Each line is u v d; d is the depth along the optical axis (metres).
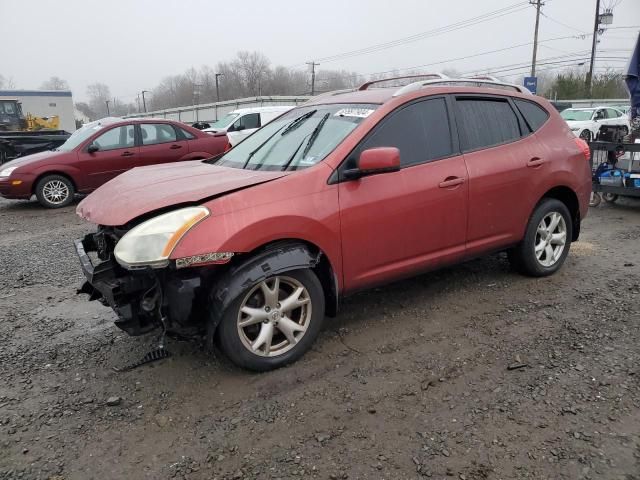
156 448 2.71
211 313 3.09
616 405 2.92
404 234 3.80
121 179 4.03
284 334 3.39
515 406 2.95
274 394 3.14
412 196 3.78
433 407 2.97
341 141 3.63
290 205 3.28
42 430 2.87
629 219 7.65
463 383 3.20
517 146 4.48
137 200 3.25
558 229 4.96
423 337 3.81
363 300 4.50
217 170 3.91
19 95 41.69
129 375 3.42
